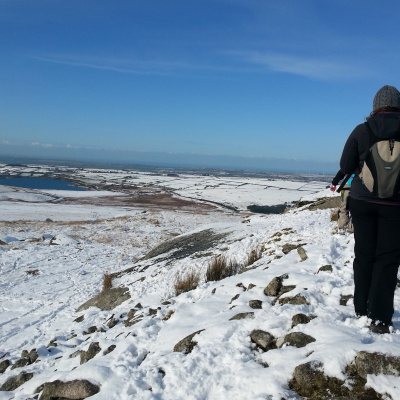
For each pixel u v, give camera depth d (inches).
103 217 1749.5
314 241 271.9
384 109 107.6
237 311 156.6
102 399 115.0
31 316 361.7
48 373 177.2
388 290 109.8
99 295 351.9
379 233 110.9
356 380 93.1
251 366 109.0
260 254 297.1
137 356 145.0
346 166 112.0
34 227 1141.7
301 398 93.1
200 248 446.0
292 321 127.2
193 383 107.8
